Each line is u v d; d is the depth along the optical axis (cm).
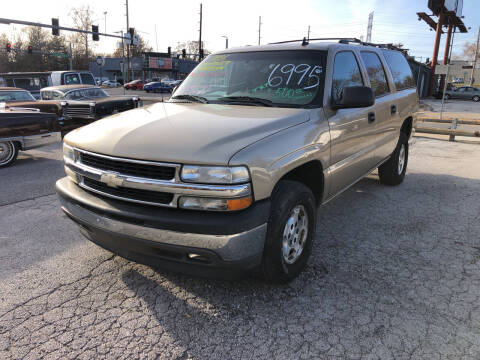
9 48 3766
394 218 454
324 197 349
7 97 1122
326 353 235
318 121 318
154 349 240
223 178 236
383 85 482
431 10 3806
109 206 266
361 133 398
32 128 766
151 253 262
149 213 250
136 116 318
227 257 241
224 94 369
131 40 3191
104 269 335
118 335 252
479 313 271
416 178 638
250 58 392
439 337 248
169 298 292
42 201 523
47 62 7731
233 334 253
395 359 230
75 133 313
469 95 3656
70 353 236
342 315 270
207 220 239
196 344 244
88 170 279
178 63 6950
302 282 312
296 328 258
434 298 289
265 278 290
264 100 344
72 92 1163
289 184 287
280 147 268
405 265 340
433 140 1065
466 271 329
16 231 419
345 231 416
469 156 830
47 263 346
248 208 248
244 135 261
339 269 333
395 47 582
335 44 382
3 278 320
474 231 415
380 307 279
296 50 377
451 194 546
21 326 261
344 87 364
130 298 292
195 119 293
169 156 244
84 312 276
